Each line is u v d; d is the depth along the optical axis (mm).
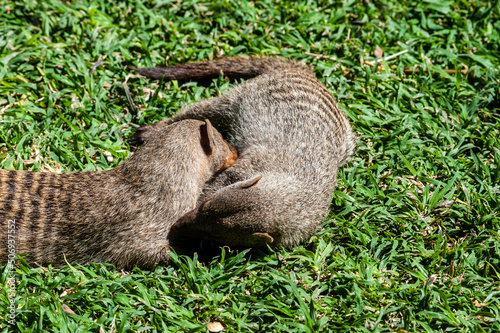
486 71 7383
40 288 4688
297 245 5516
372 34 7746
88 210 5082
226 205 5039
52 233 5008
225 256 5289
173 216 5297
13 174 5059
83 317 4500
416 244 5492
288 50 7484
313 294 4898
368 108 6910
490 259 5355
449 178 6188
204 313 4652
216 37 7621
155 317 4574
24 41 7148
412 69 7363
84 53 7105
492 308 4871
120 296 4703
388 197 5883
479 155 6410
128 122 6512
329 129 6047
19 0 7594
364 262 5227
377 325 4613
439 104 7000
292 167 5711
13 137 6074
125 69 7043
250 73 7125
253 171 5727
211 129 5648
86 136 6195
